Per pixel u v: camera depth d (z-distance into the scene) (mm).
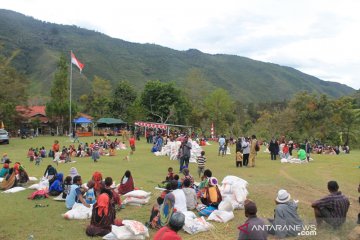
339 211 8625
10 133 62094
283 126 63719
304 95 66125
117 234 9000
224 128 78000
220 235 9547
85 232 9711
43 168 22750
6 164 17875
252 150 24188
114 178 18750
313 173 21250
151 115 75188
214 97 91875
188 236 9508
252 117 121938
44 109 74438
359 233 8258
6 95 61719
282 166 24516
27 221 10719
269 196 14281
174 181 11641
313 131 62594
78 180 12461
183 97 79250
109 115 79000
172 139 38188
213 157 30453
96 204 9656
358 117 63125
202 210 11469
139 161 27062
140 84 180875
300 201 13477
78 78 146625
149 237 9375
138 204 12734
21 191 15055
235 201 12320
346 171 22484
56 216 11281
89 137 59844
